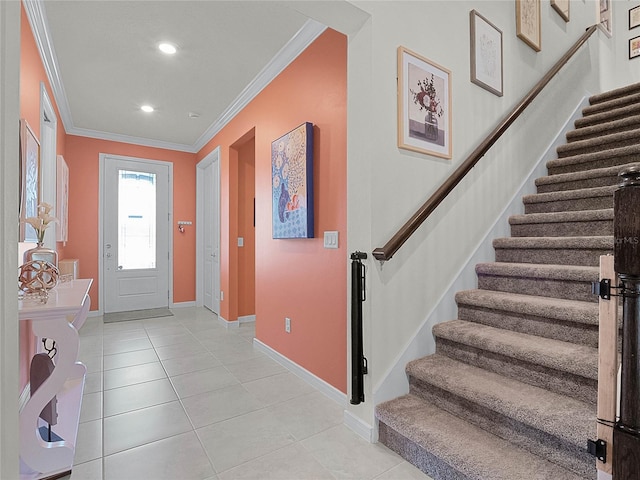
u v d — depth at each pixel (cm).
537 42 309
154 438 191
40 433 192
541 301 187
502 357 176
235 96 377
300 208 268
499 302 197
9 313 59
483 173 253
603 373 97
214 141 495
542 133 316
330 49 248
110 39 274
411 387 197
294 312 286
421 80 211
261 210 345
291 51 286
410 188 205
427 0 219
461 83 239
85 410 221
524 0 297
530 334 186
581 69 376
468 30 246
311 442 186
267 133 335
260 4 236
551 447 136
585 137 330
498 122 268
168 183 558
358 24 193
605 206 236
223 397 240
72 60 304
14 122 61
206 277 559
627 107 316
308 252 268
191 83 348
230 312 436
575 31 371
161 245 552
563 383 153
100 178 503
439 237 220
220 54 296
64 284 237
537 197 275
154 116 435
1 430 57
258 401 234
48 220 217
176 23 256
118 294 520
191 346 356
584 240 204
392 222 196
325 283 250
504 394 154
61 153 426
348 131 201
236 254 445
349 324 202
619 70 459
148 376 277
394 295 195
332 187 245
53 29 260
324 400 236
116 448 181
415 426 162
